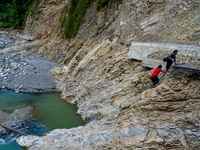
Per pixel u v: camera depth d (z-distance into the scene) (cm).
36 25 3045
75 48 1811
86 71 1330
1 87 1494
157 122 553
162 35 917
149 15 1109
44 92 1457
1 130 891
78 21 2114
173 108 561
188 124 503
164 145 498
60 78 1662
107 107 852
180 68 614
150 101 621
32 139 775
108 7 1623
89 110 970
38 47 2631
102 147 611
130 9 1313
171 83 623
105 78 1072
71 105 1252
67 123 1005
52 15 2803
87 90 1151
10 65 1942
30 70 1847
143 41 944
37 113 1109
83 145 659
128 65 984
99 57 1318
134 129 569
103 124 739
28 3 3734
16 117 1031
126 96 805
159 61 754
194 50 688
